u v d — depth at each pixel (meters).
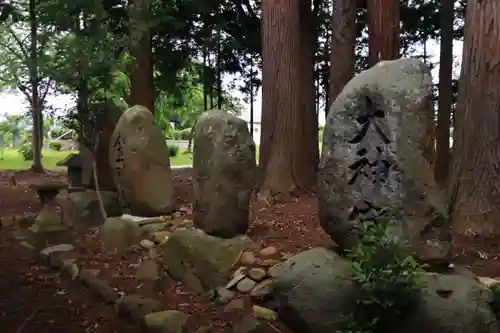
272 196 8.48
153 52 14.18
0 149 20.09
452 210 6.11
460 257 5.11
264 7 9.06
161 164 6.70
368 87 4.01
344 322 3.59
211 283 4.75
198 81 15.73
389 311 3.32
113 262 5.60
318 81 16.06
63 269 5.61
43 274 5.58
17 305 4.73
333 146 4.18
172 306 4.51
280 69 8.93
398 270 3.31
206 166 5.19
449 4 12.35
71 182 8.83
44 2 8.59
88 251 6.00
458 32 14.52
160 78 14.79
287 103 8.91
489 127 5.93
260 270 4.58
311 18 12.34
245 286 4.51
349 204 4.01
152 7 10.39
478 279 3.78
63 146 20.66
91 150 8.51
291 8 8.95
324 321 3.79
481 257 5.10
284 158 8.83
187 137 22.94
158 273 5.18
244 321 4.12
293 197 8.56
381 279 3.29
